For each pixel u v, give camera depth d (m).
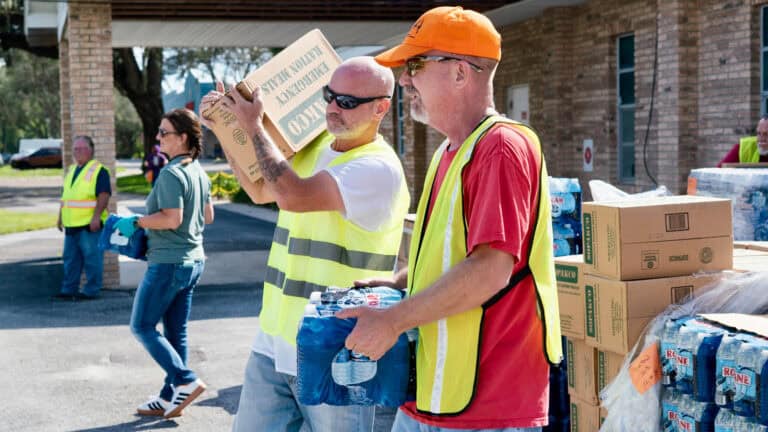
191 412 6.50
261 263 14.40
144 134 40.12
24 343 8.71
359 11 14.67
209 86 32.66
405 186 3.75
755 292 3.83
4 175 51.59
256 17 14.27
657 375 3.75
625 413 3.82
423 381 2.81
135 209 25.39
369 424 3.77
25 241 18.14
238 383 7.23
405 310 2.63
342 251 3.72
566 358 4.49
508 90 16.88
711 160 11.41
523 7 14.43
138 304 6.21
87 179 11.16
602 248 3.97
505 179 2.61
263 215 23.83
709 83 11.38
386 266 3.74
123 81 39.06
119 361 7.98
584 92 14.32
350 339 2.68
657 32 12.30
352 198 3.49
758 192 4.97
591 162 14.23
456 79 2.81
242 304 10.73
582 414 4.28
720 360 3.40
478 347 2.72
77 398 6.86
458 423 2.75
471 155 2.70
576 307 4.20
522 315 2.74
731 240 3.99
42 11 18.47
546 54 14.77
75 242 11.24
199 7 13.77
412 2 13.90
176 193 6.08
